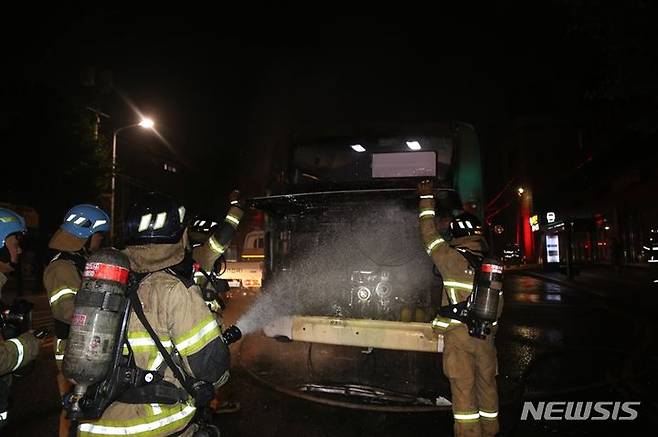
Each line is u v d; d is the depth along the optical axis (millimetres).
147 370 2154
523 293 17297
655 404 5551
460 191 7375
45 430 4828
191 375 2205
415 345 6070
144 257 2295
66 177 20234
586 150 27234
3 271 2918
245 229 15664
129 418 2139
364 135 7531
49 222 20984
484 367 4051
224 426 4996
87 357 2010
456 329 4027
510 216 48281
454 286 4082
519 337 9469
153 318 2174
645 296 14258
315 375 6793
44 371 6953
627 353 7676
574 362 7484
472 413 3953
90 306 2053
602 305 13633
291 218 7566
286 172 7797
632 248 24406
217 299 3865
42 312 13805
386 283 7074
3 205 20781
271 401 5738
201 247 3955
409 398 5781
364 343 6281
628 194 24406
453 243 4355
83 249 3496
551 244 26812
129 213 2375
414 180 7211
